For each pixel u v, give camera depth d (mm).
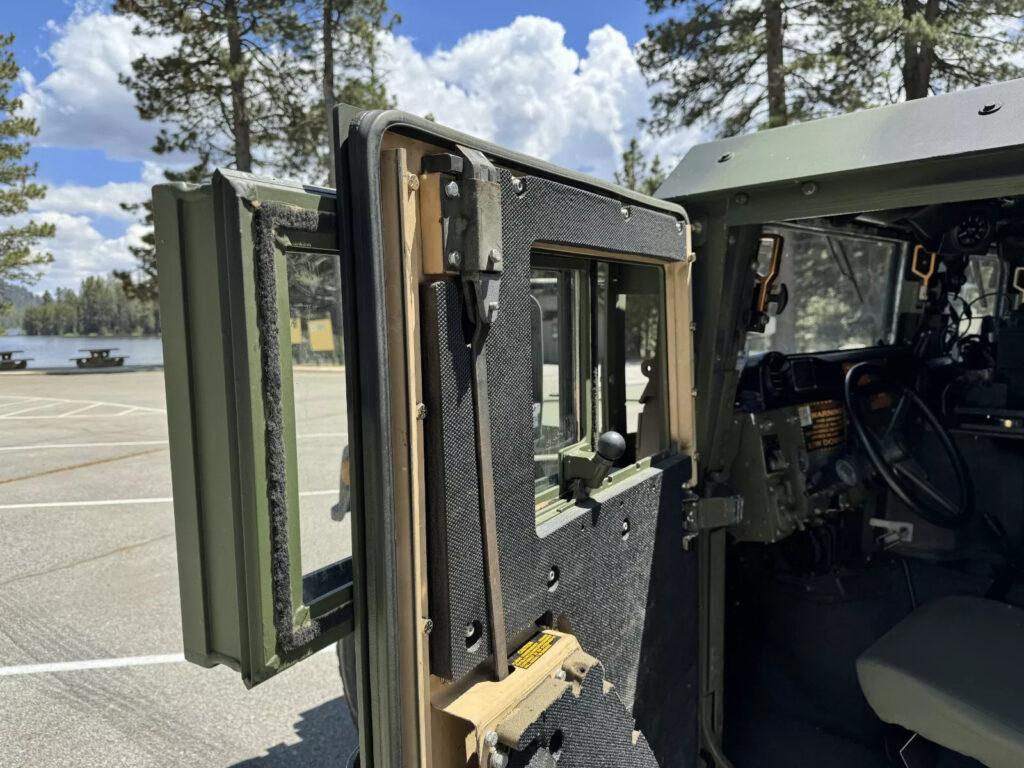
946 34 12242
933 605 1915
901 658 1687
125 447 8016
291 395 754
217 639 796
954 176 1344
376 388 778
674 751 1534
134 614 3500
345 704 2750
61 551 4402
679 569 1513
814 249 2084
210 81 17688
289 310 749
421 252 818
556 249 1105
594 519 1172
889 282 2426
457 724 841
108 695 2799
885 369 2281
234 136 18328
